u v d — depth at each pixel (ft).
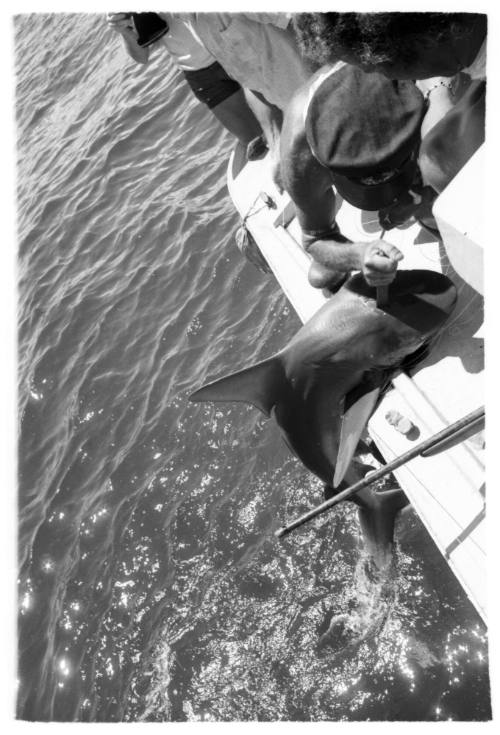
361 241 13.41
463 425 9.89
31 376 24.98
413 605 13.55
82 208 32.17
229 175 18.76
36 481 21.62
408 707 12.69
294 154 11.35
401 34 6.91
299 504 16.31
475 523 10.03
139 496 18.85
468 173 9.51
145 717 14.82
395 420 11.47
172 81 35.96
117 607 16.99
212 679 14.71
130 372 22.76
